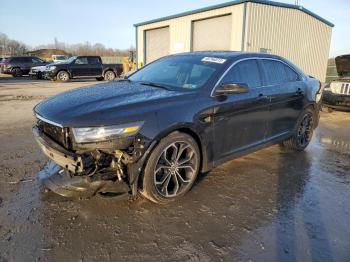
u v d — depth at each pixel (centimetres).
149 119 269
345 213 293
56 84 1680
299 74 477
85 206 291
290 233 258
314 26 1786
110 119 253
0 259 217
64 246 234
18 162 400
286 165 421
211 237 250
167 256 226
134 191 273
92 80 2056
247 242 244
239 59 374
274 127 423
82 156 252
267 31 1523
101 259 221
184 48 1819
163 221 271
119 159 263
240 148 373
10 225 257
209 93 325
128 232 254
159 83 360
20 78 2225
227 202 308
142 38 2173
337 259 227
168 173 296
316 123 521
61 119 259
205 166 329
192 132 308
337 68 876
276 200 316
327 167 420
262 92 387
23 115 736
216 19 1606
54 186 292
